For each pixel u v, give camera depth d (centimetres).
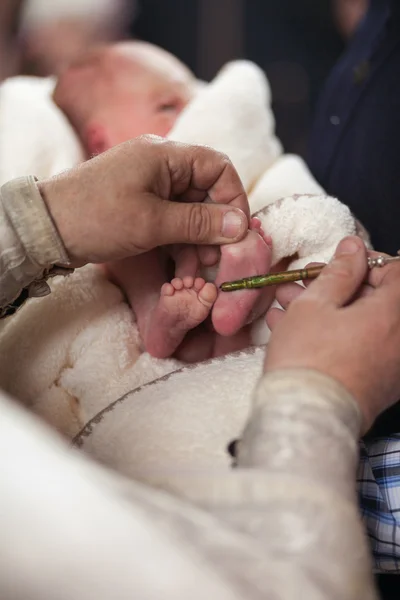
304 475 47
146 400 67
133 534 36
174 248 80
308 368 51
